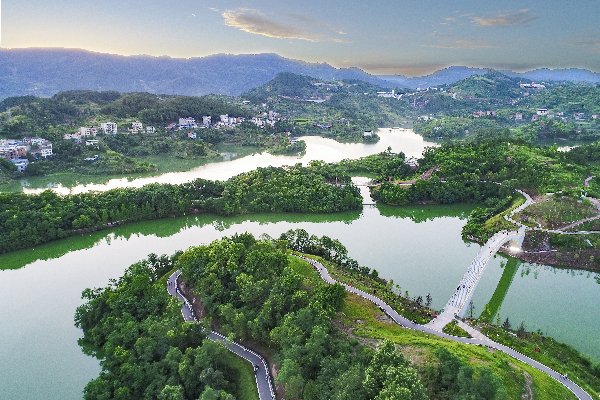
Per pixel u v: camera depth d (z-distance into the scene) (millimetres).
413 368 106375
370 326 145250
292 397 112562
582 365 137125
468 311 177000
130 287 165375
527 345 144000
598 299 190625
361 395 97125
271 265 172000
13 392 133875
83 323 161750
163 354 134500
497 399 91500
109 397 118500
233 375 130500
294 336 124375
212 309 154750
